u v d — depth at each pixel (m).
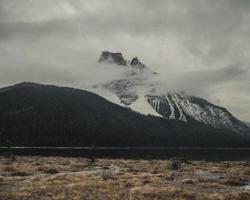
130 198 32.25
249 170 67.12
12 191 35.88
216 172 64.81
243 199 33.41
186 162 93.00
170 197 33.19
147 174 54.06
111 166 77.69
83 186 38.56
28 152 159.62
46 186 38.94
